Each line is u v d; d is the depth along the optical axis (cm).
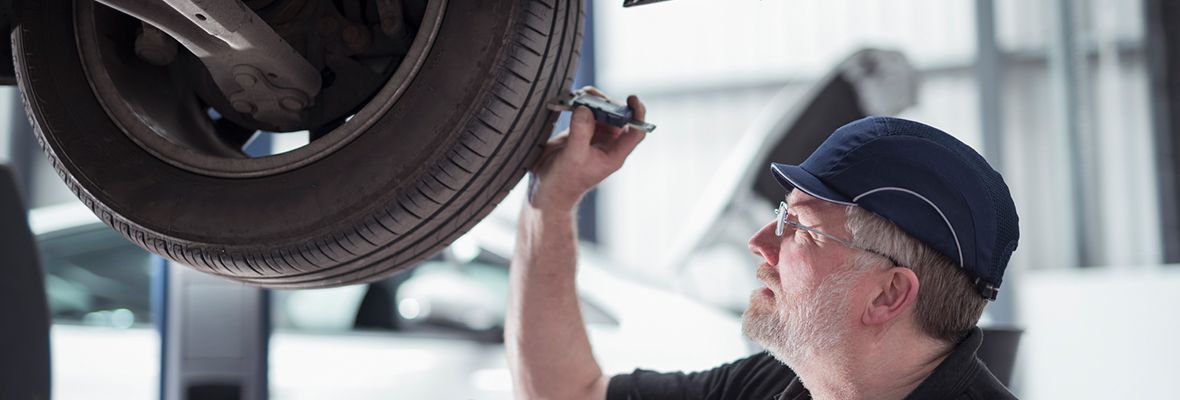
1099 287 526
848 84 345
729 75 1007
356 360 323
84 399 338
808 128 354
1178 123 700
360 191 120
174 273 258
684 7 1023
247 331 256
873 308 135
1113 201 791
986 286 133
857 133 138
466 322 322
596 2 1038
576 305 169
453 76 120
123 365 341
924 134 135
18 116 885
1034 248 914
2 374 212
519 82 120
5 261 214
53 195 888
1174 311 505
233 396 256
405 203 120
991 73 670
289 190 122
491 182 126
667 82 1023
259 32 120
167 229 123
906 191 131
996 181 135
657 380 169
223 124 152
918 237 131
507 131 121
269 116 133
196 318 256
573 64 129
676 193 1016
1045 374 523
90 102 130
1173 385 498
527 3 121
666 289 335
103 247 381
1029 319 538
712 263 388
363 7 136
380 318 336
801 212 141
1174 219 702
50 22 133
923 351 136
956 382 127
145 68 138
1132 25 811
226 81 129
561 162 138
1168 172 703
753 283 383
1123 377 509
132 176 126
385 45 136
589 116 131
